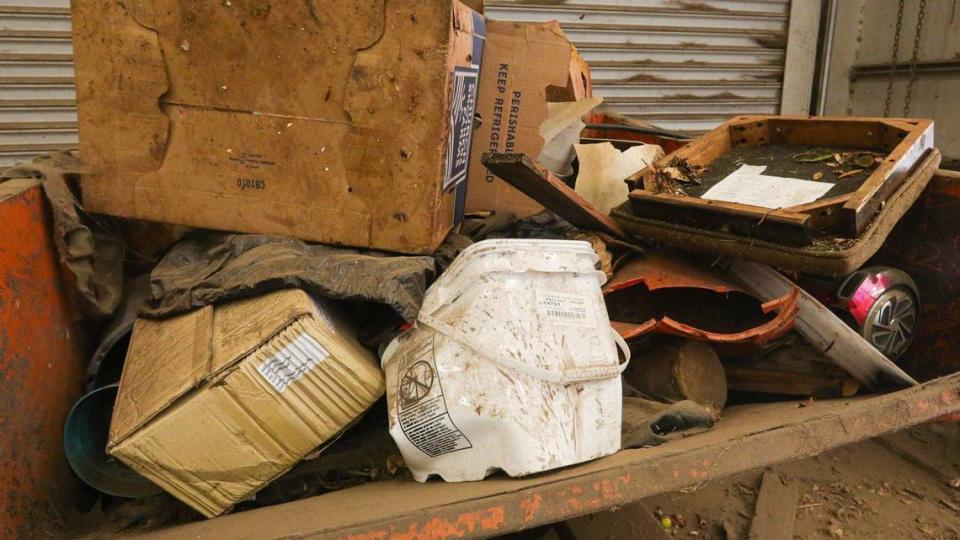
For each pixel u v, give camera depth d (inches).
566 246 59.1
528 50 85.6
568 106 88.0
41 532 57.9
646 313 81.2
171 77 65.8
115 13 64.6
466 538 47.3
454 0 64.4
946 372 85.0
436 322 55.9
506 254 56.2
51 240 65.7
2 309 56.0
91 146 68.1
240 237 67.2
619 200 89.3
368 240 67.2
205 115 66.6
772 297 74.3
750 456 56.5
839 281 78.4
